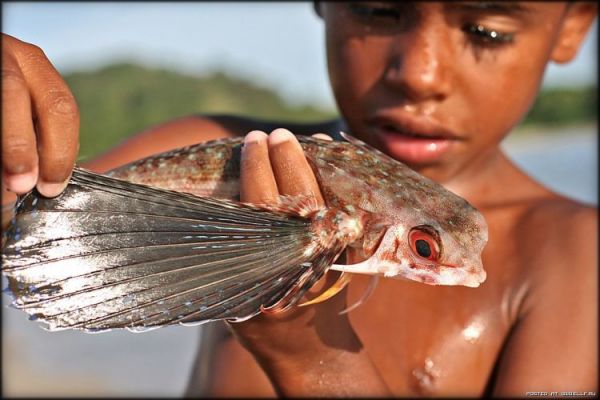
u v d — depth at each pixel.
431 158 0.58
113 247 0.40
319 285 0.46
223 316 0.40
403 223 0.44
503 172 0.68
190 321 0.40
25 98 0.38
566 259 0.63
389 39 0.57
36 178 0.38
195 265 0.41
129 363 1.23
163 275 0.40
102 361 1.26
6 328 1.43
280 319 0.49
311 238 0.43
